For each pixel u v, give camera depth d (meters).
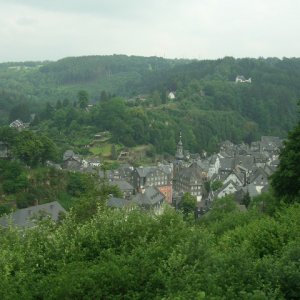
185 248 18.61
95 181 53.78
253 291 14.95
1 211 81.69
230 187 116.94
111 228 22.17
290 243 19.08
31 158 102.38
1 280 17.94
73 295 16.12
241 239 24.25
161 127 191.12
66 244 21.39
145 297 16.30
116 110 180.25
